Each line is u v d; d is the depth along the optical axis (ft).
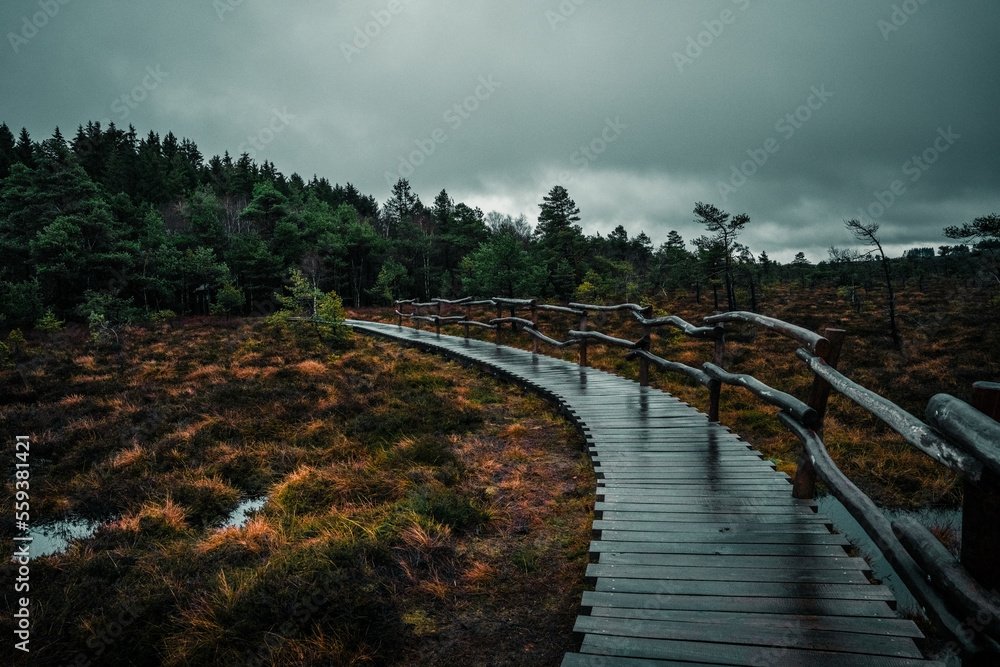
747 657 7.53
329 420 25.80
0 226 92.99
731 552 10.57
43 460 22.58
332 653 9.84
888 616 8.25
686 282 111.24
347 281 134.10
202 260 99.50
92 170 172.45
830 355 11.03
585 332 32.32
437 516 15.06
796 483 13.10
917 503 19.13
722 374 17.46
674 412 22.17
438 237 153.79
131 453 21.63
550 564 12.86
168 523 16.15
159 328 72.33
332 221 142.31
